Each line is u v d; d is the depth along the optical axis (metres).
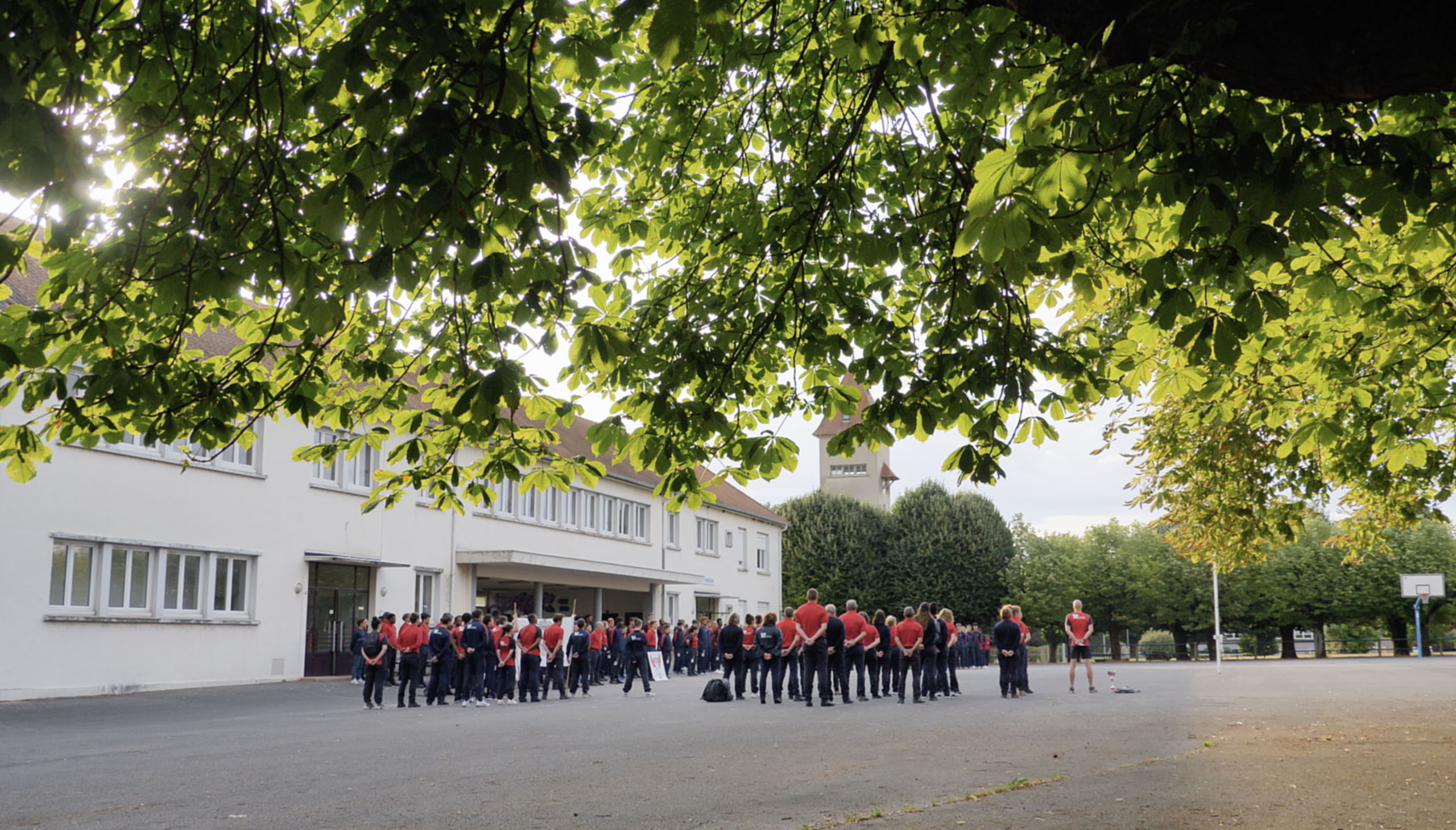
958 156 6.56
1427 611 56.31
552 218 5.23
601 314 7.28
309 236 5.50
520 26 4.61
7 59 3.33
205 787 8.65
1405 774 8.38
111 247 5.12
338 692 22.28
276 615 25.11
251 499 24.53
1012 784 7.89
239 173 5.54
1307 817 6.46
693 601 47.50
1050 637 60.97
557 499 37.59
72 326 5.75
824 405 8.02
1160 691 21.64
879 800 7.39
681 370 7.02
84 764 10.33
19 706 17.45
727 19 3.65
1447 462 12.59
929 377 6.88
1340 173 4.22
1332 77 3.41
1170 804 6.98
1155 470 15.81
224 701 19.52
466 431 6.61
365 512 8.08
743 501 54.94
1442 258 7.71
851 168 7.77
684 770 9.27
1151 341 7.19
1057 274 6.11
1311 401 10.71
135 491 21.47
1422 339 9.02
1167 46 3.57
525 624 21.53
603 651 28.33
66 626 19.80
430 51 3.95
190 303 5.30
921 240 7.09
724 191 8.89
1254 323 4.85
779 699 18.69
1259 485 14.50
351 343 7.60
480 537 33.22
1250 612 57.41
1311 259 6.43
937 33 5.65
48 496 19.62
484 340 7.66
